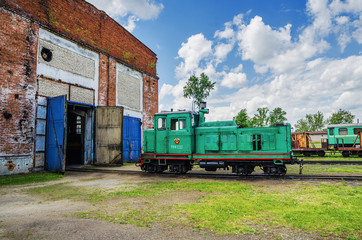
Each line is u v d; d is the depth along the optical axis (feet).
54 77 41.73
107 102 54.54
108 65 55.31
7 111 34.01
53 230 13.57
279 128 30.60
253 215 15.53
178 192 22.82
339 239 11.83
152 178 32.37
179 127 34.32
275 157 29.76
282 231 12.96
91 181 30.66
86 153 50.47
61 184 28.45
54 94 41.68
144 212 16.65
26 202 20.08
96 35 52.08
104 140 48.67
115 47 58.13
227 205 17.66
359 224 13.47
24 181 29.99
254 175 31.32
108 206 18.35
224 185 25.59
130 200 20.07
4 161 33.45
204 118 38.27
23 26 36.70
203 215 15.55
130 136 56.03
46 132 39.93
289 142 30.32
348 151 66.08
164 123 35.53
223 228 13.41
